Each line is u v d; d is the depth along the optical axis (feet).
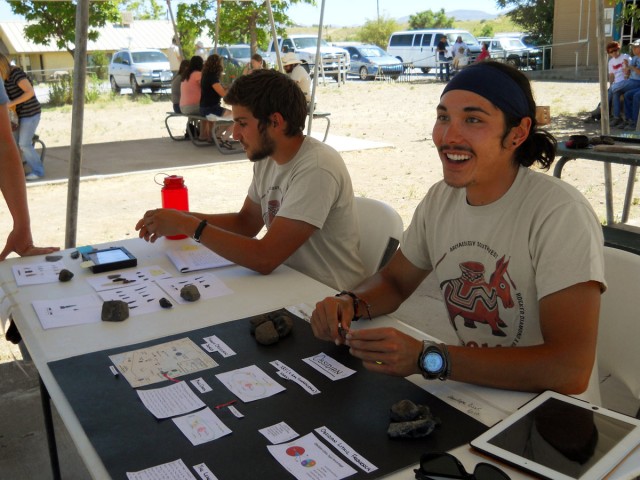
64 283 7.30
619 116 37.14
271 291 6.96
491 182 5.56
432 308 13.44
